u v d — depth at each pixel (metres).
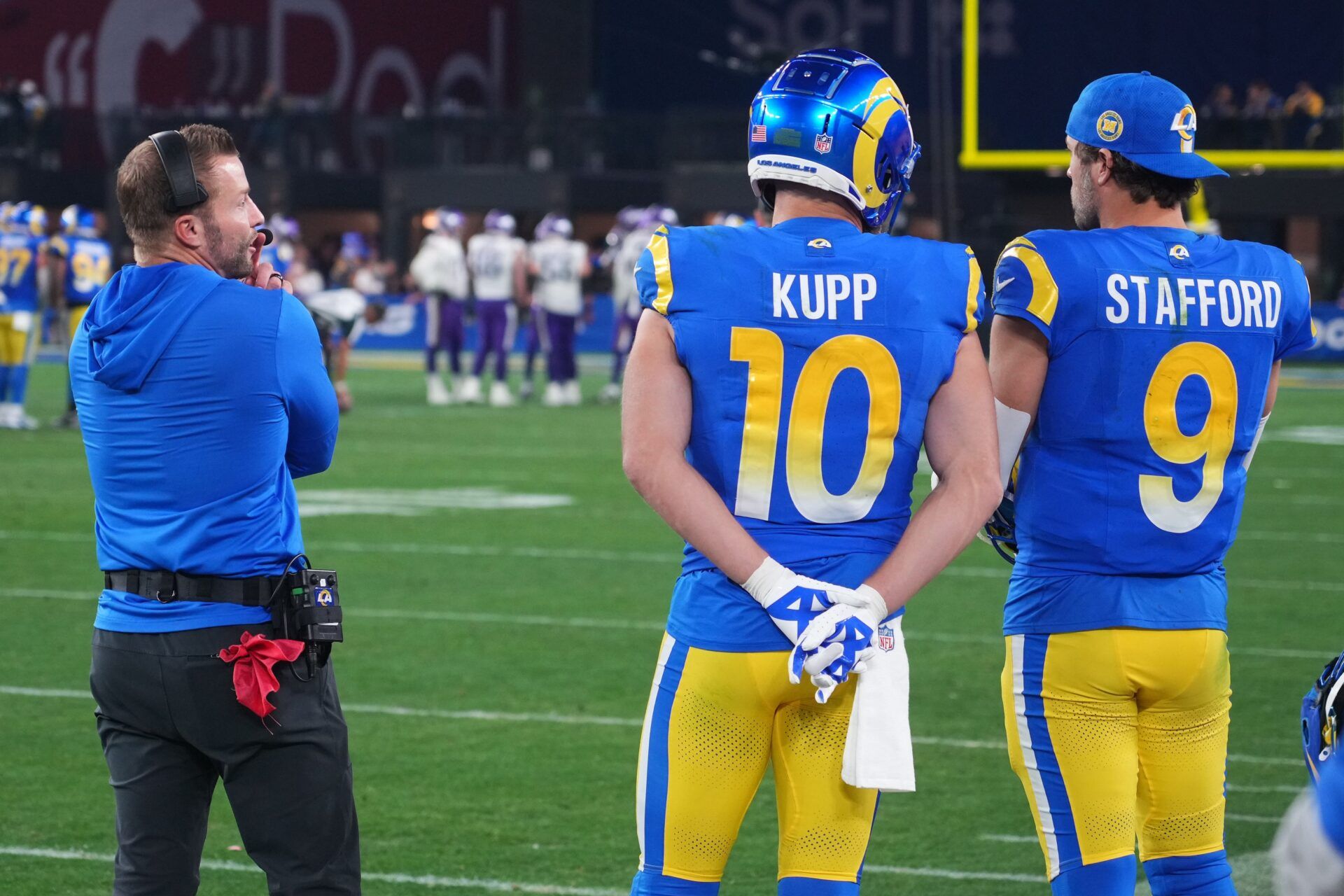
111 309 11.71
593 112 121.25
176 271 11.73
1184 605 12.23
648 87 132.62
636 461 10.77
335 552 37.12
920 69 114.06
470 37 141.75
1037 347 12.20
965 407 11.16
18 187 117.56
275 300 11.79
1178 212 12.65
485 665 27.02
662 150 122.00
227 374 11.52
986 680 26.34
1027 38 88.00
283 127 120.94
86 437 11.91
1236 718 24.06
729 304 10.83
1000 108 88.50
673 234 11.04
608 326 118.00
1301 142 88.88
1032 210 116.81
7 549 37.12
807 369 10.83
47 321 115.69
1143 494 12.18
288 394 11.74
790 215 11.31
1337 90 88.50
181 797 11.92
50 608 30.84
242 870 17.84
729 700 10.90
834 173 11.10
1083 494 12.20
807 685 10.77
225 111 122.12
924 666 27.25
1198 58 88.38
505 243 79.00
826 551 10.90
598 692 25.36
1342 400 81.88
